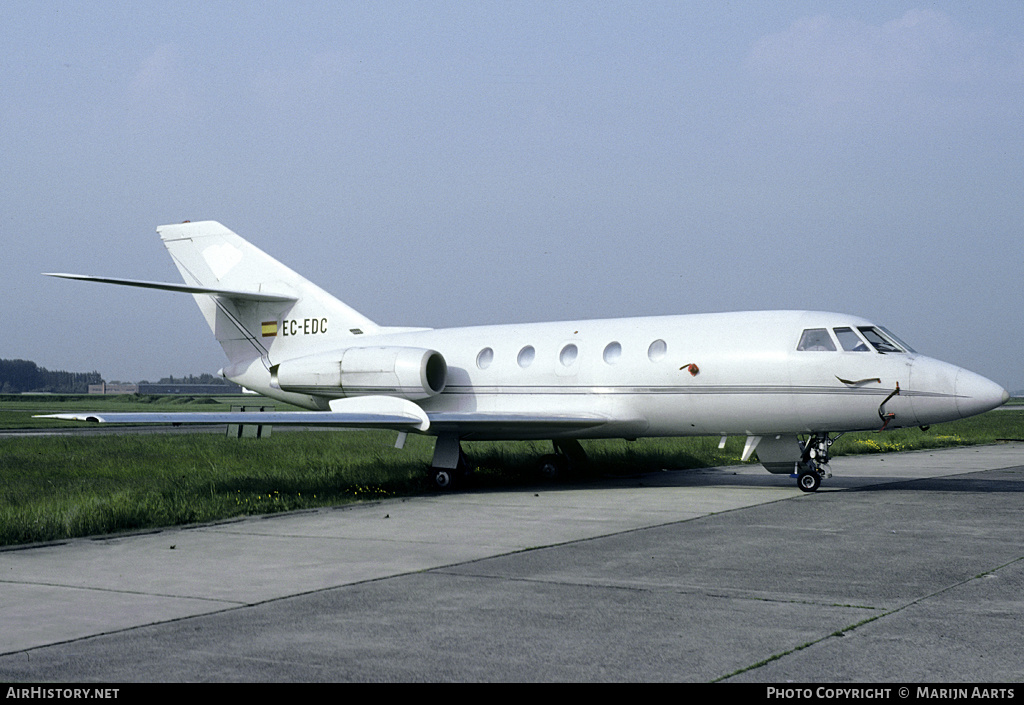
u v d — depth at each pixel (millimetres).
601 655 7676
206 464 28266
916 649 7785
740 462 30953
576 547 13117
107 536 14406
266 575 11156
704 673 7180
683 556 12320
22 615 9156
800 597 9805
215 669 7352
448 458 23016
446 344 25688
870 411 20125
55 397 175375
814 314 21234
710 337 21688
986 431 58781
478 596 9914
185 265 29875
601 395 22844
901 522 15555
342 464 27641
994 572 11133
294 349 28250
